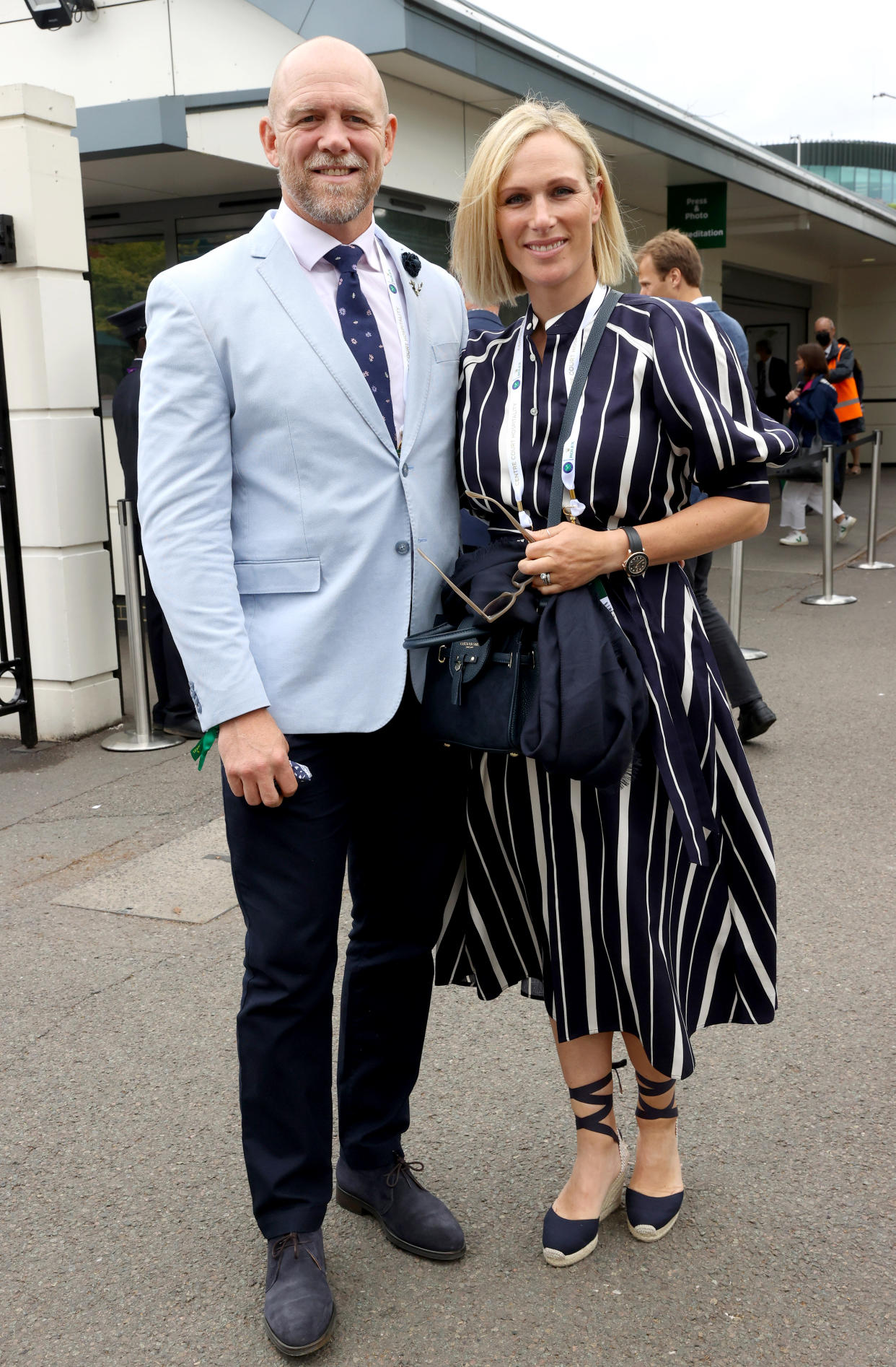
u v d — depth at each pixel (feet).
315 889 6.55
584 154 6.60
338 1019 9.70
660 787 6.65
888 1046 9.12
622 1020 6.81
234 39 22.25
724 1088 8.64
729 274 55.83
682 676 6.61
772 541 36.68
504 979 7.50
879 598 27.27
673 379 6.28
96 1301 6.88
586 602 6.37
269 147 6.78
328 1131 6.77
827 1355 6.27
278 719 6.44
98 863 13.26
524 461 6.57
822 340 45.91
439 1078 8.93
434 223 26.17
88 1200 7.73
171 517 6.23
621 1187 7.38
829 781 15.16
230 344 6.31
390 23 20.77
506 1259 7.09
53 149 16.65
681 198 37.65
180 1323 6.70
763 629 24.34
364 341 6.57
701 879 6.98
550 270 6.50
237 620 6.29
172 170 23.56
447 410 6.96
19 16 23.91
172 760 16.90
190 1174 7.95
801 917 11.35
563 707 6.14
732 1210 7.39
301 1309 6.40
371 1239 7.35
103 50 23.27
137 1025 9.80
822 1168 7.75
